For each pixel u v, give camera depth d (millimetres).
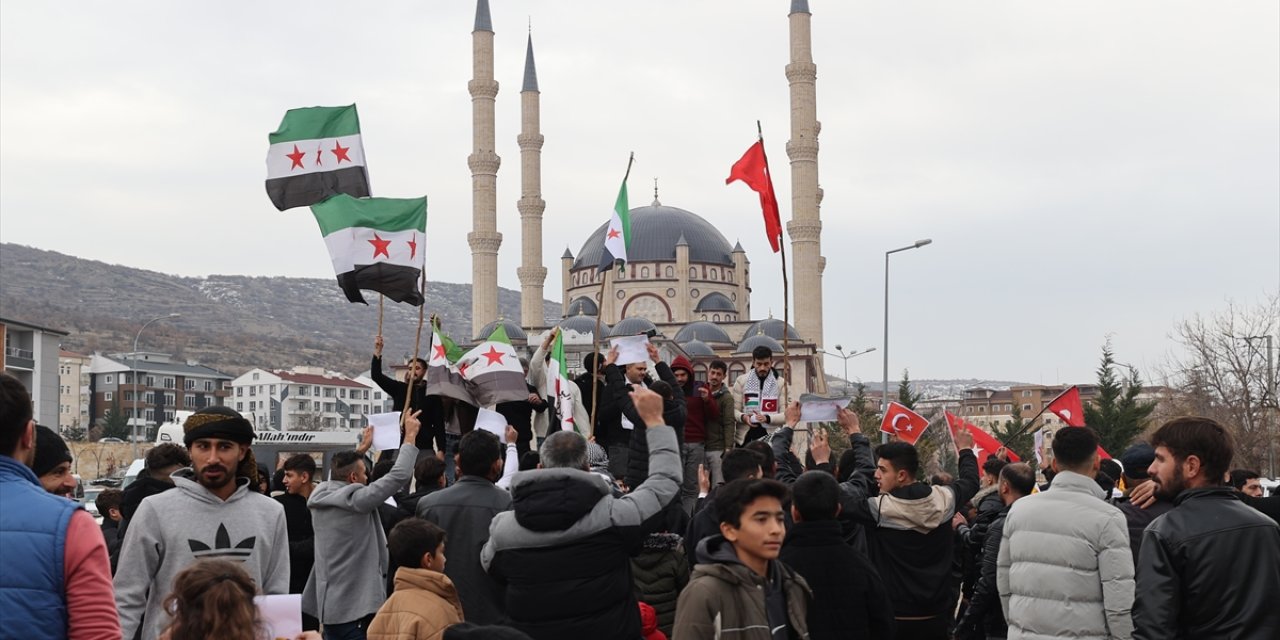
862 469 11320
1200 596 7613
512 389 15039
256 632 6125
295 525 11875
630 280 130000
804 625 7461
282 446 34656
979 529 14461
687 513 13773
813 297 108812
